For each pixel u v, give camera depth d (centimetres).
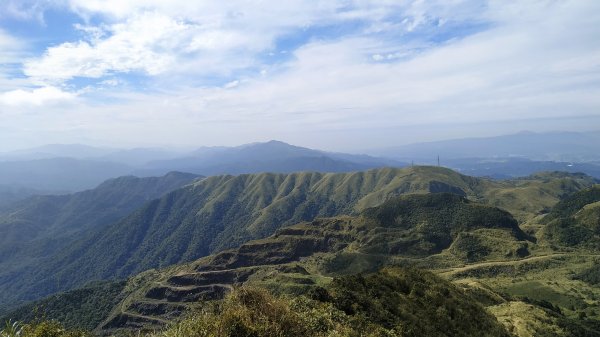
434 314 3228
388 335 2186
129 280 18250
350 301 2547
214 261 18988
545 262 15938
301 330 1334
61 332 1219
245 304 1273
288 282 11919
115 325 13588
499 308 7325
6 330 1122
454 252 18188
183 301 14675
